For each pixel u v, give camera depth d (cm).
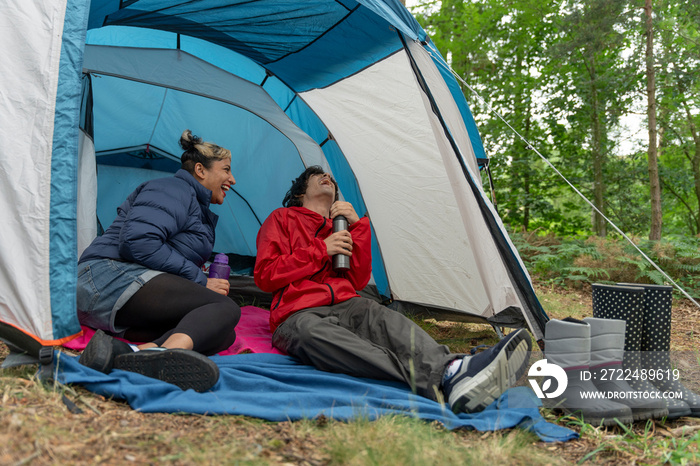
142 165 452
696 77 848
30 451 133
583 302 590
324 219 306
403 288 387
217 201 311
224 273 298
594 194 1016
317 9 321
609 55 968
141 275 243
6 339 206
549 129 1062
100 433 152
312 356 242
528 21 1040
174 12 335
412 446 155
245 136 442
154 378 198
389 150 367
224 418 177
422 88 301
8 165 211
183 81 404
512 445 171
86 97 342
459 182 298
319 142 429
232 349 274
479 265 307
